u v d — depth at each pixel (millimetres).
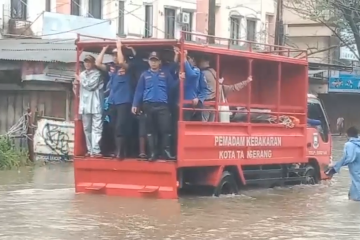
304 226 14250
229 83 19938
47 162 28516
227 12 52188
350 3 37625
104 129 18688
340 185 22188
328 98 59562
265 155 19547
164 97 17062
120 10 44125
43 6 39281
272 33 56469
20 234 12859
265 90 20641
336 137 55406
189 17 49125
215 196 18094
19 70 29750
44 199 17328
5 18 37594
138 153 18297
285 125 20328
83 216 14820
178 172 17141
